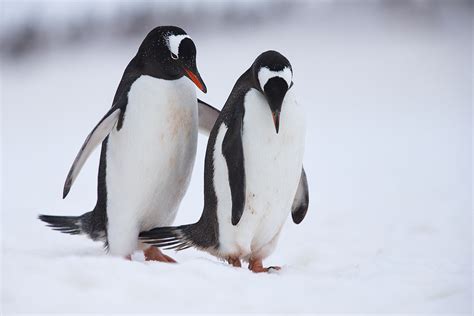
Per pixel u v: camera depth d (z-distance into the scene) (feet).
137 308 20.88
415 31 177.99
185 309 21.15
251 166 28.25
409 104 117.50
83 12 207.62
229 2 211.20
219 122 29.19
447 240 38.22
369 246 38.37
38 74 167.12
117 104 29.89
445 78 136.56
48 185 66.18
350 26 187.62
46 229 42.78
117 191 30.37
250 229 29.27
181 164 31.17
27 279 22.41
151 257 32.14
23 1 216.54
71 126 113.50
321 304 22.59
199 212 51.96
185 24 196.95
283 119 28.12
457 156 74.90
